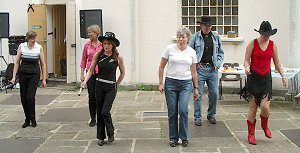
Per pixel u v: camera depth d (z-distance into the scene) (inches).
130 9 468.8
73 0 514.9
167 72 267.9
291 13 406.3
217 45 318.3
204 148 264.5
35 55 320.5
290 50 408.8
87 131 310.2
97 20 463.8
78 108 391.5
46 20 524.4
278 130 304.8
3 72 485.1
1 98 441.7
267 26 264.5
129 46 472.1
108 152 259.8
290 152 255.3
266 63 269.3
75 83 516.7
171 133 270.2
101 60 270.2
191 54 266.2
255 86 270.2
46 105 406.9
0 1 518.9
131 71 473.7
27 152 263.1
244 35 454.3
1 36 485.7
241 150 259.8
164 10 467.8
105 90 271.6
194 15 468.4
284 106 390.9
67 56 494.9
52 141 286.0
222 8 463.5
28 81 321.4
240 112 363.3
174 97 266.8
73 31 493.7
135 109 381.1
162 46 470.9
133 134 299.1
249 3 450.9
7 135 303.1
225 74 404.2
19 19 518.6
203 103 404.8
